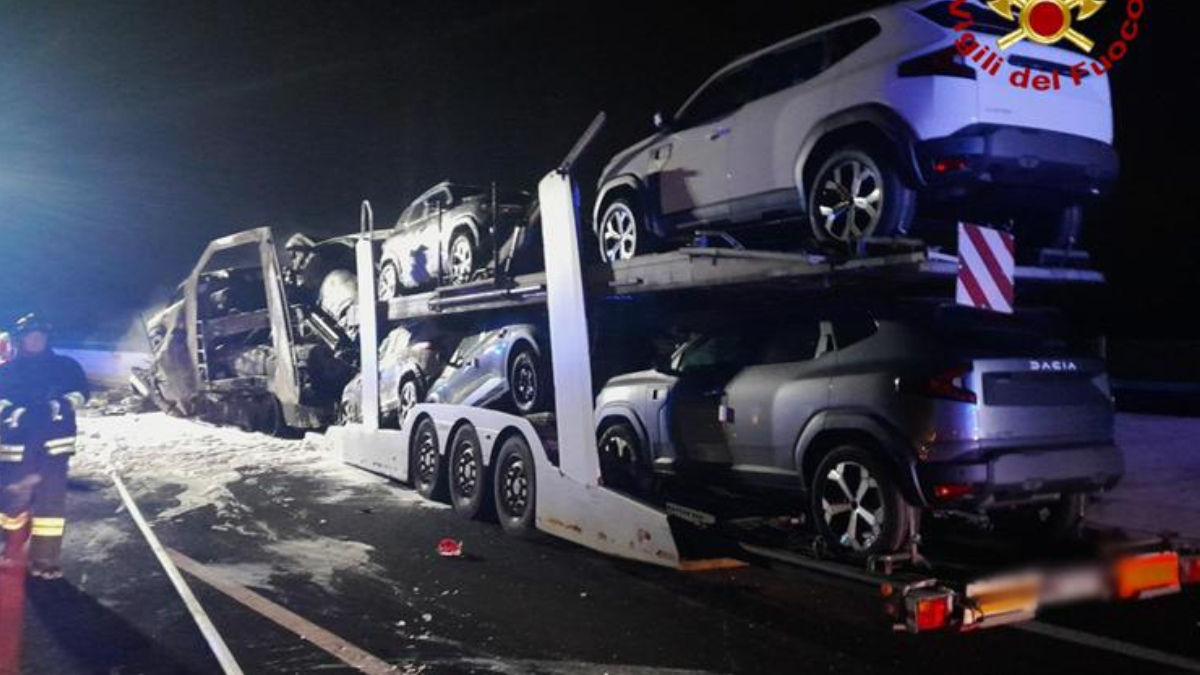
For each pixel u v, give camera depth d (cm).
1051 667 482
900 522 561
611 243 864
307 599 617
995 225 683
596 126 708
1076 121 625
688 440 724
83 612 592
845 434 602
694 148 765
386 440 1056
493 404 955
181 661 504
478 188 1143
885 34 628
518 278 852
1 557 715
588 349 709
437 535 806
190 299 1764
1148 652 503
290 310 1518
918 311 593
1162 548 567
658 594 625
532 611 587
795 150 670
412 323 1144
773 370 661
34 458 668
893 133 600
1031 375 577
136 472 1201
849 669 483
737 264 626
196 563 715
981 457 548
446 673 482
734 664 491
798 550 598
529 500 774
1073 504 621
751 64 741
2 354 876
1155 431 1265
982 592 488
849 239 628
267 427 1628
